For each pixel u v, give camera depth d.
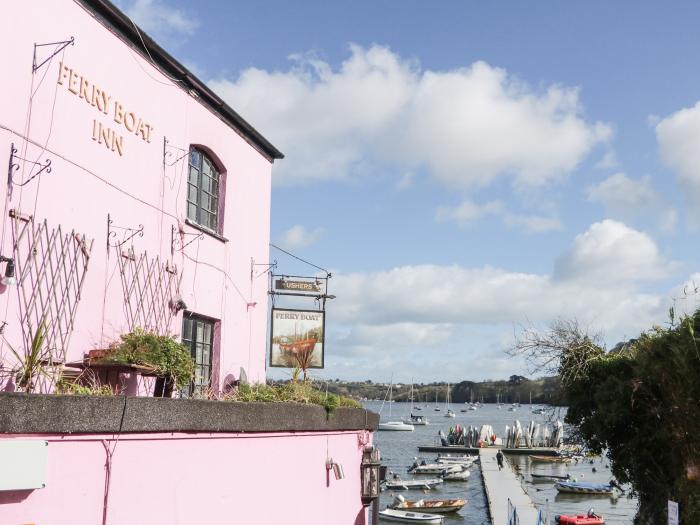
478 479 62.22
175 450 8.62
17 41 9.16
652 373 12.55
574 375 15.85
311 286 18.67
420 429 159.00
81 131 10.30
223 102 14.08
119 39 11.20
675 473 12.62
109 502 7.57
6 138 8.94
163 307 12.22
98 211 10.64
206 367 13.91
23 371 8.32
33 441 6.61
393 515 42.50
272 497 10.77
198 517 8.97
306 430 12.02
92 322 10.41
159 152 12.28
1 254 8.79
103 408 7.43
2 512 6.45
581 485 54.84
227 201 14.63
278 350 18.36
